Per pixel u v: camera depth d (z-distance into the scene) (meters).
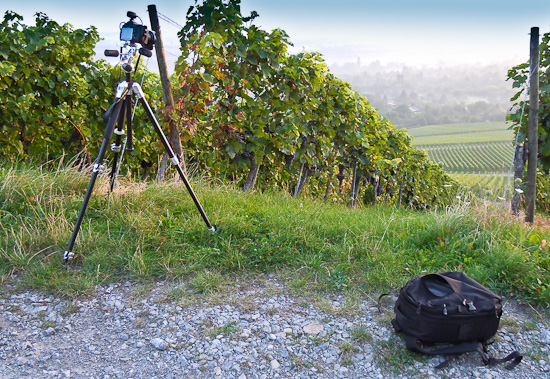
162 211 4.74
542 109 7.96
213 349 2.81
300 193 8.76
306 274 3.79
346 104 8.80
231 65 6.21
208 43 5.52
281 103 7.11
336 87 8.26
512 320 3.23
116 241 4.09
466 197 5.12
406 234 4.58
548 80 7.88
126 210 4.64
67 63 6.78
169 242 4.12
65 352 2.76
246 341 2.91
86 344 2.85
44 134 7.19
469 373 2.69
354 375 2.64
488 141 129.62
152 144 6.28
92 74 6.96
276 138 7.22
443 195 18.19
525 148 7.94
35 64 6.54
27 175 5.09
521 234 4.50
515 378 2.66
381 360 2.77
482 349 2.77
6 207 4.47
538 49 6.85
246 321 3.13
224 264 3.87
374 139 10.29
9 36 6.12
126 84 3.62
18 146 6.85
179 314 3.18
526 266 3.74
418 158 15.18
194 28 5.80
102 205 4.70
